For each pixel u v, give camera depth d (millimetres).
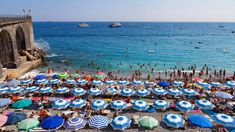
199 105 19625
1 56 39594
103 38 120750
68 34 151875
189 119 16750
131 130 17844
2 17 37656
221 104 23266
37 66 46281
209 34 153750
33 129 17422
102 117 17031
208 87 26516
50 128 15648
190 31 189250
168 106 21312
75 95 24344
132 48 78188
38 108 21828
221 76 37562
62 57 58844
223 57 59688
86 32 172125
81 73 40094
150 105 22422
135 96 25891
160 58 57875
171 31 188125
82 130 17906
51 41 104375
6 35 38438
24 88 25438
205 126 15828
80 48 79000
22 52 47500
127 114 20750
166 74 38469
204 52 68625
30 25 54969
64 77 30750
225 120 16375
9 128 17781
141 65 48344
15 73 33844
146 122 16359
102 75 31828
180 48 77938
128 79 33188
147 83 28094
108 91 24672
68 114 19906
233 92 25156
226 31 191375
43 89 24625
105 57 59219
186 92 23547
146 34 151875
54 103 19875
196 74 39562
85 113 20281
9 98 22641
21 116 17641
